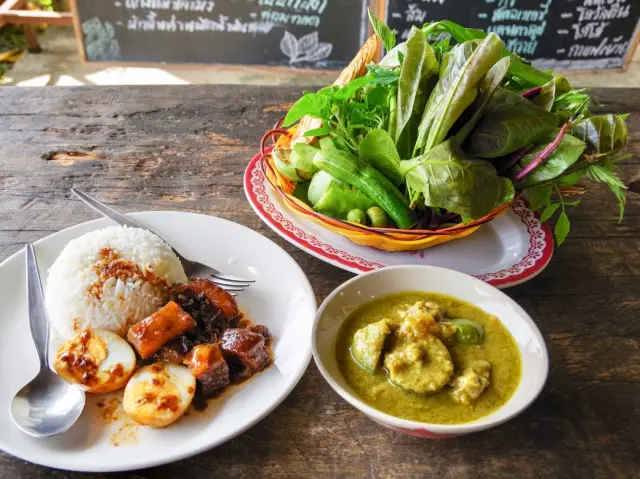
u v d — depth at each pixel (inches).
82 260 15.3
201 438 12.2
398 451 12.9
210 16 45.8
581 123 17.3
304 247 17.7
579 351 15.5
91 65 48.2
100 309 14.9
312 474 12.4
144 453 11.9
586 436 13.4
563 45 47.1
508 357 13.3
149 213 18.3
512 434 13.3
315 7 45.1
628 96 27.3
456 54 17.3
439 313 14.0
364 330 13.2
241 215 20.1
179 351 13.8
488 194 16.1
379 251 18.4
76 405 12.8
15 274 15.8
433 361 12.7
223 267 17.2
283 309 15.9
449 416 12.2
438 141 16.5
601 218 20.5
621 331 16.2
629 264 18.6
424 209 18.9
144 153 22.6
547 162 16.7
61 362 13.0
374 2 44.7
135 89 26.3
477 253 18.6
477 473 12.5
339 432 13.2
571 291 17.4
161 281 15.9
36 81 50.4
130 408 12.4
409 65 17.6
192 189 21.0
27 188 20.4
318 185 19.0
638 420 13.8
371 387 12.7
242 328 15.0
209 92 26.5
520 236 19.0
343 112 19.0
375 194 18.0
